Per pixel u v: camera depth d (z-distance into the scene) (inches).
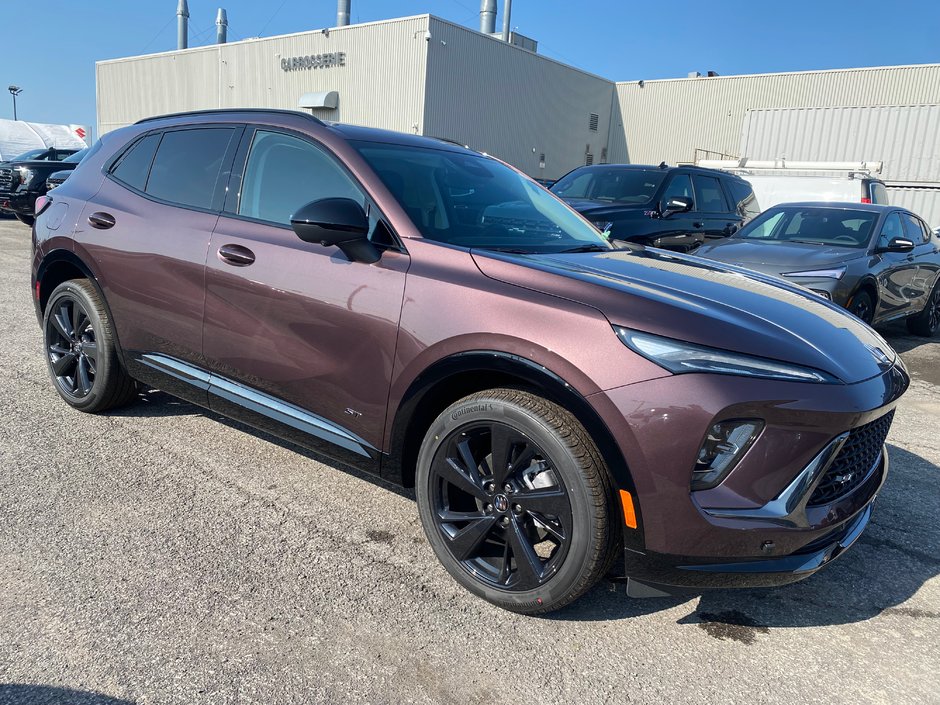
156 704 73.0
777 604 99.6
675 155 1299.2
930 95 1048.2
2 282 311.1
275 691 76.0
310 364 108.4
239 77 1242.6
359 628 87.7
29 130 1178.0
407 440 101.1
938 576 109.5
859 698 81.2
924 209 625.9
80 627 84.0
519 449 90.2
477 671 81.5
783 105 1176.8
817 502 86.8
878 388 88.8
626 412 80.0
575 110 1277.1
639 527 81.7
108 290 139.3
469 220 114.4
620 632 90.7
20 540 102.2
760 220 316.8
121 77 1466.5
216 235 121.3
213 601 91.0
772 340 84.7
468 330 91.0
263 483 126.6
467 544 94.9
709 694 80.4
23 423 147.1
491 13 1478.8
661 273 105.0
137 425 150.1
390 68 1033.5
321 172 115.2
